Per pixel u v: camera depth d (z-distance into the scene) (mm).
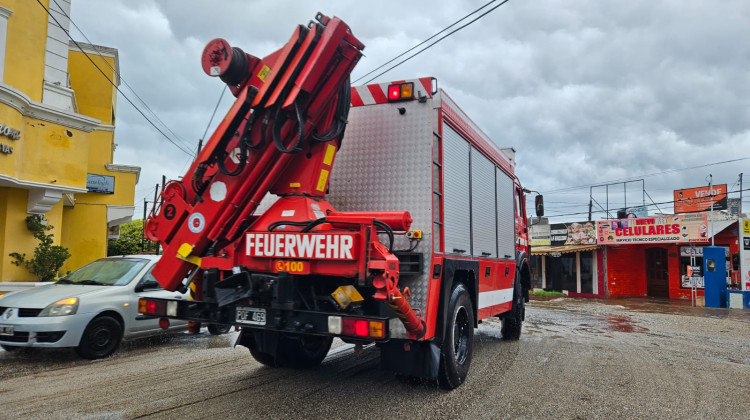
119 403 4730
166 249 4625
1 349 7426
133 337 7496
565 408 4777
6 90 10359
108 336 7082
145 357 7055
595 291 24984
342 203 5078
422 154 4801
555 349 8141
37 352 7309
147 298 4840
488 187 6969
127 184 20078
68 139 12445
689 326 12297
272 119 4305
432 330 4680
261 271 4312
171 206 4645
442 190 5000
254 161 4379
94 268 8172
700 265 22250
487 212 6840
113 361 6762
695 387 5742
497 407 4738
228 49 4363
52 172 12023
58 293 6996
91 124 12953
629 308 17797
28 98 11133
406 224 4180
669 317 14500
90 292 7066
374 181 4969
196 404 4695
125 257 8297
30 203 11961
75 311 6660
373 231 3936
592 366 6793
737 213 28953
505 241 7852
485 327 10859
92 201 19391
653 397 5254
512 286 8281
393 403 4785
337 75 4414
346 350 7504
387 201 4891
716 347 8922
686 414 4707
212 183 4488
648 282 24625
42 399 4867
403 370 4914
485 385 5562
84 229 19172
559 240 27188
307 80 4152
